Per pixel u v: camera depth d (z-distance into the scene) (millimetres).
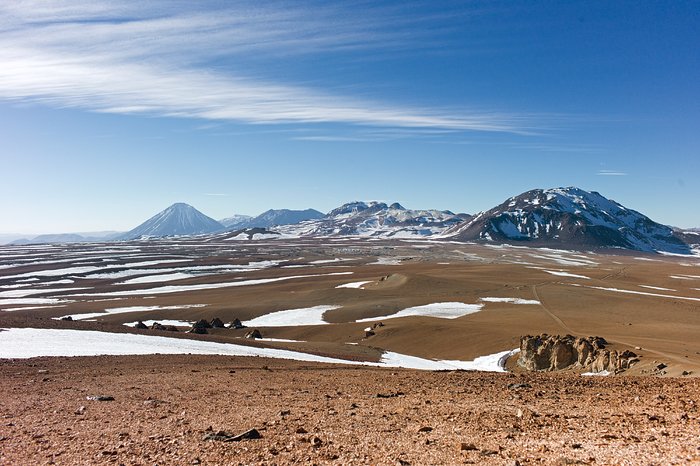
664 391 20531
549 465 10609
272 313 108062
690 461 10164
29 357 34375
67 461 12586
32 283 184125
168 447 13516
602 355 45688
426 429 14453
